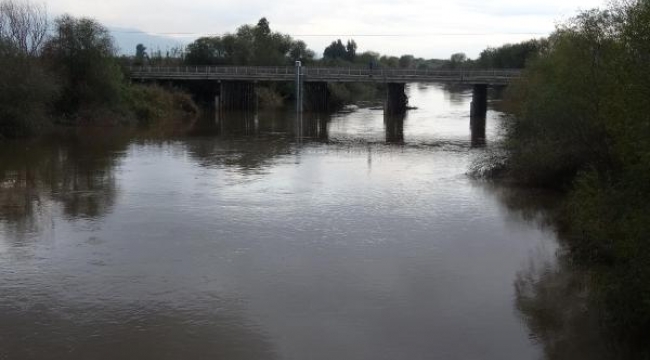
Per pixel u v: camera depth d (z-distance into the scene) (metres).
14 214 26.53
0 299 17.34
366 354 14.47
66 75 63.59
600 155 26.67
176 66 96.06
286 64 118.81
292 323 15.99
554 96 28.16
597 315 16.20
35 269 19.69
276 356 14.35
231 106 88.06
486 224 25.25
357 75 79.25
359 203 28.81
